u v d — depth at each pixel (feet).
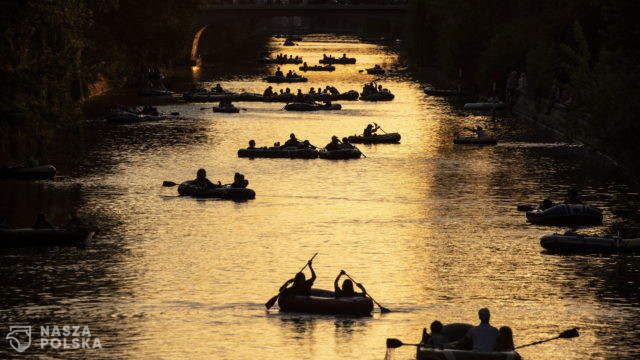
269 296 405.80
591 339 348.18
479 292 412.36
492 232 529.04
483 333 303.68
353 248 492.95
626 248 478.59
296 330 359.05
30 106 556.92
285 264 458.91
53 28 586.45
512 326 364.38
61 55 558.15
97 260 462.60
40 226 496.23
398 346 312.71
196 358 326.03
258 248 490.90
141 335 351.67
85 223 507.71
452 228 539.29
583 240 479.00
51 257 467.93
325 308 378.73
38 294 404.77
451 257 473.67
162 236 515.09
